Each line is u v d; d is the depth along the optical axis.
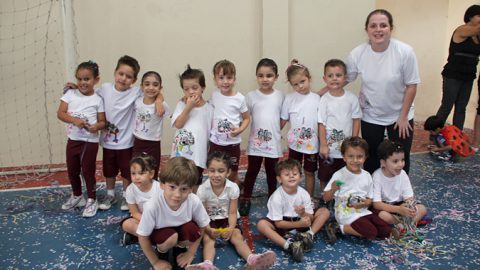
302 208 2.36
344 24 4.16
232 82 2.76
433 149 4.13
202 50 4.05
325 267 2.17
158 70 4.00
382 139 2.88
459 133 3.96
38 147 3.93
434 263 2.19
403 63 2.62
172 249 2.27
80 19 3.74
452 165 3.78
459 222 2.65
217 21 4.02
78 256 2.29
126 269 2.17
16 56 3.71
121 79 2.79
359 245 2.41
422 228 2.58
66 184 3.44
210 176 2.35
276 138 2.85
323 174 2.85
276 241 2.34
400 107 2.79
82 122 2.74
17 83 3.76
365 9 4.16
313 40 4.14
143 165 2.34
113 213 2.87
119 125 2.87
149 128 2.83
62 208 2.95
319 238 2.50
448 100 4.04
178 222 2.13
